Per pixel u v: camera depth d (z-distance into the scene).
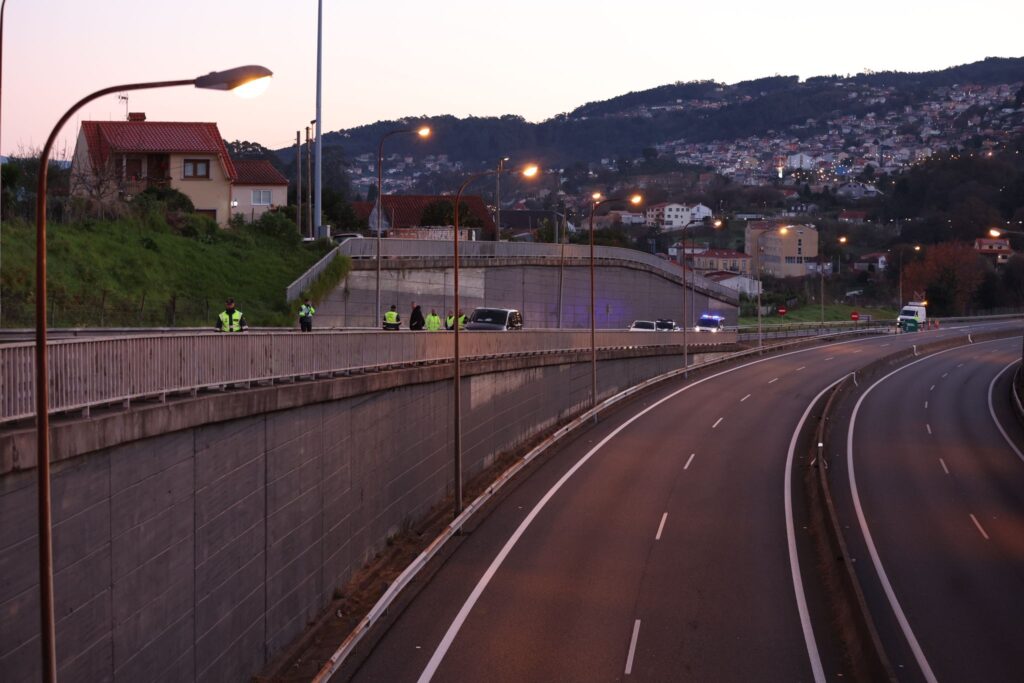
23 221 59.78
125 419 19.81
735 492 45.69
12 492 16.86
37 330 14.39
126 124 88.94
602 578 32.78
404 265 77.62
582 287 98.50
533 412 60.00
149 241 67.19
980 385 86.81
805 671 25.03
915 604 30.19
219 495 24.17
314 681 23.30
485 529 39.06
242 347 25.94
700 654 26.20
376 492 36.12
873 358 104.81
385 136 59.38
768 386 82.75
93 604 19.03
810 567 34.12
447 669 25.11
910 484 48.28
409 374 39.19
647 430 61.69
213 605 23.81
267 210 99.62
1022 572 33.69
